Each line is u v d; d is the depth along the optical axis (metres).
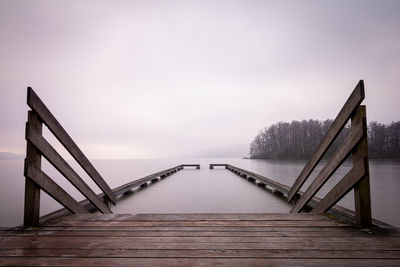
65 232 1.89
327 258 1.42
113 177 14.52
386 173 13.74
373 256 1.44
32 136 1.87
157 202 5.32
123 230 1.95
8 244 1.63
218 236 1.81
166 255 1.46
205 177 11.70
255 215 2.43
